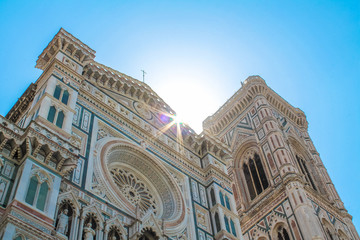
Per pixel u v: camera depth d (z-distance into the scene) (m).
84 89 41.12
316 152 77.25
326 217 57.84
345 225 60.66
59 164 30.00
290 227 55.00
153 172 41.22
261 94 81.06
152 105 48.53
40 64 41.94
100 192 33.09
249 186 70.00
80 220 29.28
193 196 42.09
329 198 65.31
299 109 86.38
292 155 68.75
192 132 50.38
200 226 39.53
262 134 72.75
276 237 56.41
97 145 36.81
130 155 40.31
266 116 74.62
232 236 39.75
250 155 73.38
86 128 37.38
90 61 43.31
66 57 40.97
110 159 38.47
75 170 32.72
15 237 24.20
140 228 32.22
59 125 33.91
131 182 39.78
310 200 58.12
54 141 30.52
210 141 49.41
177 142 47.09
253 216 61.34
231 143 77.81
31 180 27.95
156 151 42.84
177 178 42.75
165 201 40.38
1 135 29.00
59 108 35.19
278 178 63.09
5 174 27.81
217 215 41.16
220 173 46.75
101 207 31.92
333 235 55.75
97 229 29.94
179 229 37.12
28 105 38.84
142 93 47.53
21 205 25.98
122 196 34.19
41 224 26.02
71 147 31.56
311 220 53.34
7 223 24.39
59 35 41.59
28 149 28.92
